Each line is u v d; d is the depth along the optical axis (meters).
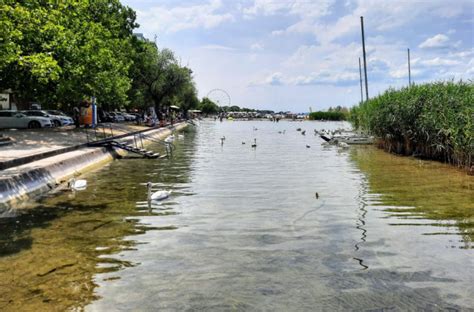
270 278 6.55
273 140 44.28
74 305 5.61
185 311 5.46
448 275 6.70
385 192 14.01
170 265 7.10
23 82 26.22
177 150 31.77
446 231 9.23
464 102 19.78
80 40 28.84
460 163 19.78
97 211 11.19
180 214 10.83
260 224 9.84
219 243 8.34
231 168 20.86
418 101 24.03
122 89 40.56
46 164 15.92
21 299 5.80
